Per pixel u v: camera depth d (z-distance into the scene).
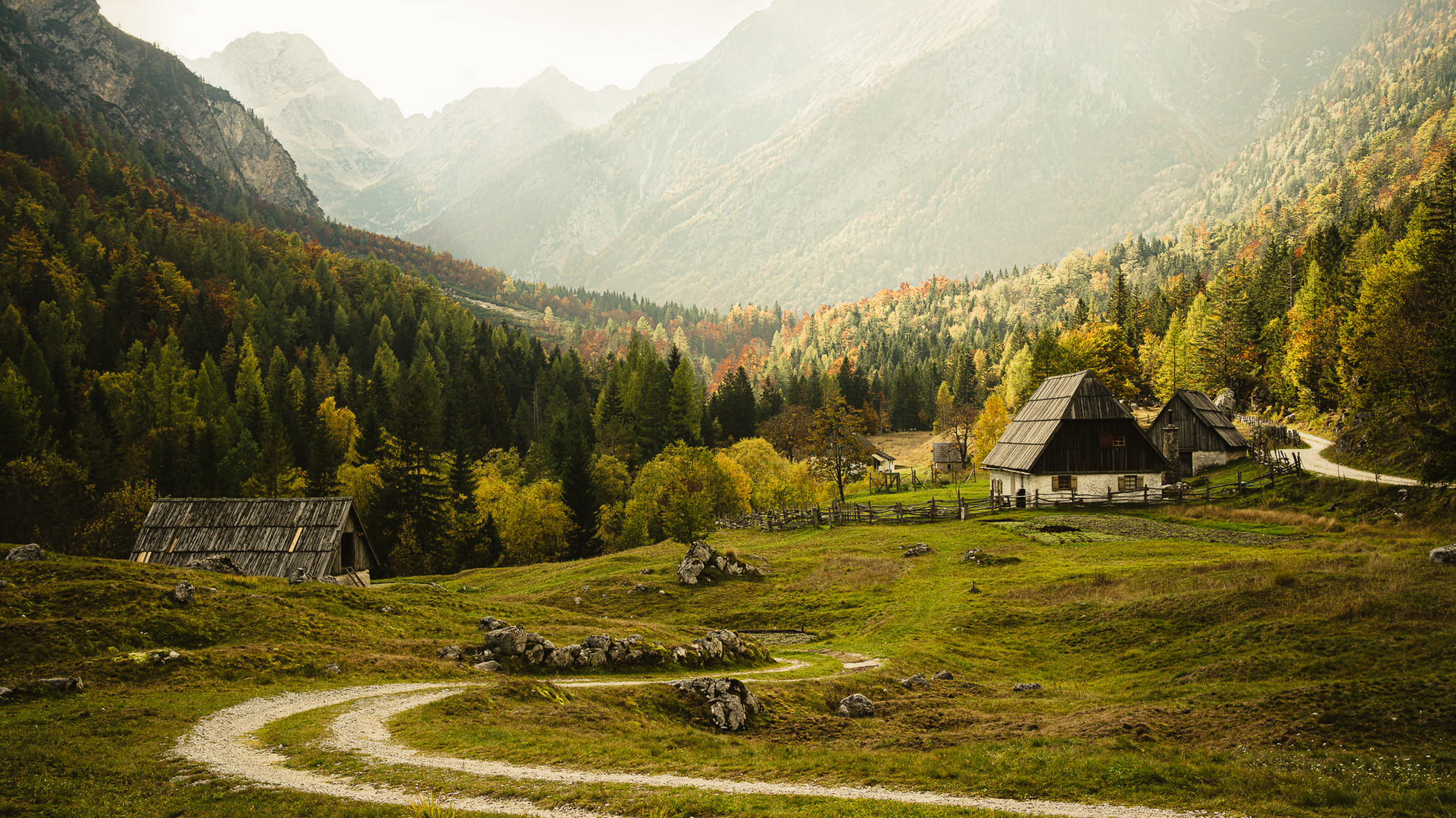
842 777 16.28
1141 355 136.88
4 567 31.97
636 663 29.36
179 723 19.55
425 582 59.94
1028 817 13.63
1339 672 21.91
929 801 14.66
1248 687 21.94
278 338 186.12
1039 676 28.55
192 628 28.38
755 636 39.88
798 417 149.25
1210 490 63.62
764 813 13.61
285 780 15.40
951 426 133.50
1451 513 43.38
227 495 92.62
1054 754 17.44
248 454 101.44
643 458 132.25
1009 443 73.38
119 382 126.19
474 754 17.39
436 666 26.91
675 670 29.22
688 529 66.62
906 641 34.19
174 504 49.09
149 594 30.44
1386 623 24.39
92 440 104.19
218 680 23.91
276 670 25.28
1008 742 19.25
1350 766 15.91
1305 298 105.38
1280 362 105.88
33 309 159.88
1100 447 66.12
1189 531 51.59
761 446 123.81
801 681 27.22
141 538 47.28
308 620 31.39
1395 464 57.16
